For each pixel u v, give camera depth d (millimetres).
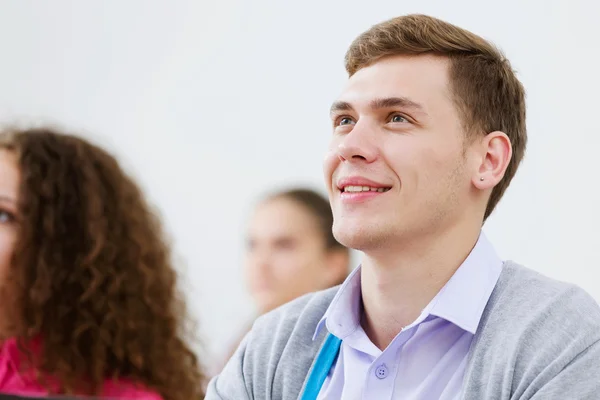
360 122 1731
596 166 3578
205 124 4410
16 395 1386
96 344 2191
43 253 2186
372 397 1712
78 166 2277
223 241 4301
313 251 3639
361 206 1697
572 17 3662
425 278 1729
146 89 4535
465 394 1607
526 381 1571
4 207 2199
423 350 1710
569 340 1599
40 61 4676
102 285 2232
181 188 4406
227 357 3727
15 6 4754
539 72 3691
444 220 1719
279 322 1942
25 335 2164
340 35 4180
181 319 2484
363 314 1834
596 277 3539
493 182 1768
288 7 4281
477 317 1688
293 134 4254
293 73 4273
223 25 4418
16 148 2244
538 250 3617
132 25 4574
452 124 1733
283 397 1827
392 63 1770
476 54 1803
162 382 2295
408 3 4012
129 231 2334
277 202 3686
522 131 1902
